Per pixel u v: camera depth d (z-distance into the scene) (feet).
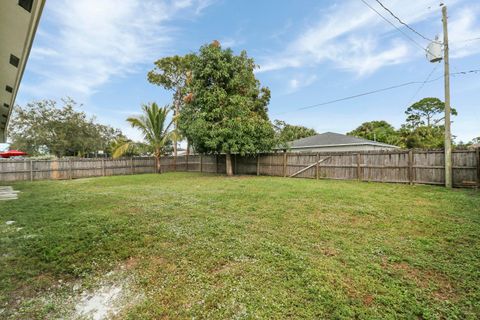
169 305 6.63
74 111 76.33
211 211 16.37
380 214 14.98
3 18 13.26
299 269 8.34
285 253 9.61
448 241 10.80
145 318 6.15
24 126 69.15
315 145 56.18
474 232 11.63
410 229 12.41
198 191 24.82
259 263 8.84
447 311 6.28
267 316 6.07
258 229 12.59
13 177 41.24
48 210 17.29
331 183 29.71
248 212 15.98
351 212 15.61
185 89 43.68
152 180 37.42
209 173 50.03
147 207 17.70
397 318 6.01
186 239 11.21
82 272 8.58
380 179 30.42
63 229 12.79
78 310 6.62
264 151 41.93
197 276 8.07
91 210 17.04
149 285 7.66
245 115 39.34
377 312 6.21
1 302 6.91
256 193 22.59
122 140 56.80
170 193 23.98
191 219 14.47
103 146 92.94
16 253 9.96
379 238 11.25
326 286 7.32
